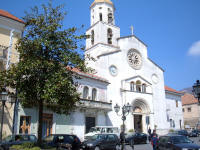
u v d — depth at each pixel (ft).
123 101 118.93
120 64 126.93
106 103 102.68
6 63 67.26
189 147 47.09
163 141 54.90
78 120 90.27
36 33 49.98
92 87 101.04
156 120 134.31
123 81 122.21
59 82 45.39
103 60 119.96
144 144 87.86
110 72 120.67
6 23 71.31
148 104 129.18
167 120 149.59
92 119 98.43
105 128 84.07
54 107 53.26
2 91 48.39
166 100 155.02
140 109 128.26
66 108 51.78
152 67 144.77
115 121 112.16
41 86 46.47
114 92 118.11
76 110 89.86
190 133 125.29
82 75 94.99
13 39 72.02
